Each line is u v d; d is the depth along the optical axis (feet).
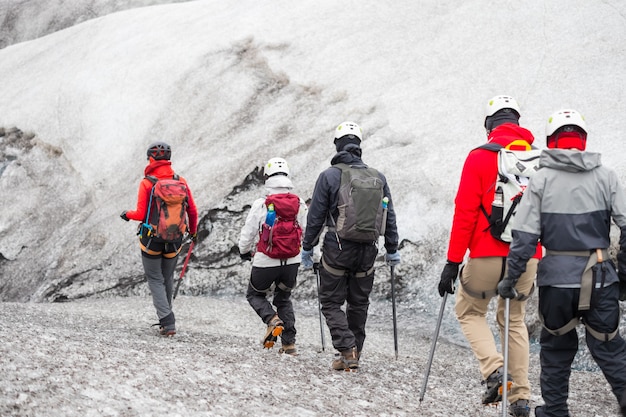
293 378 16.63
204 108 51.29
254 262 20.67
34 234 47.26
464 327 15.31
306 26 55.11
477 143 39.73
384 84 47.19
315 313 32.73
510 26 48.21
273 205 20.20
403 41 50.55
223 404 13.03
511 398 14.66
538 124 39.45
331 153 42.98
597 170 13.12
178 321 29.27
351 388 16.72
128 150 51.26
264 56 53.52
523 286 14.84
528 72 43.98
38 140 54.95
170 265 23.79
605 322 12.85
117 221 44.47
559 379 13.74
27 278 43.42
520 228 13.12
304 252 19.11
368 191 18.11
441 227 35.45
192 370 15.08
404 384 18.43
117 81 56.85
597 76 41.88
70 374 12.70
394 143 41.81
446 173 38.04
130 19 66.85
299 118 47.09
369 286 19.34
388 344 27.45
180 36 60.03
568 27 46.39
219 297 36.29
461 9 51.44
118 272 40.04
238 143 46.62
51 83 60.23
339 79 49.03
